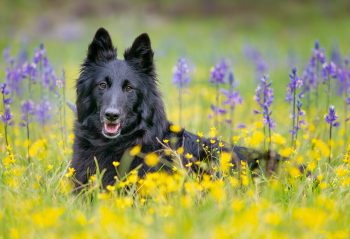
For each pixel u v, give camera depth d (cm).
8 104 1196
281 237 657
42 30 6556
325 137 1317
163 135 1071
